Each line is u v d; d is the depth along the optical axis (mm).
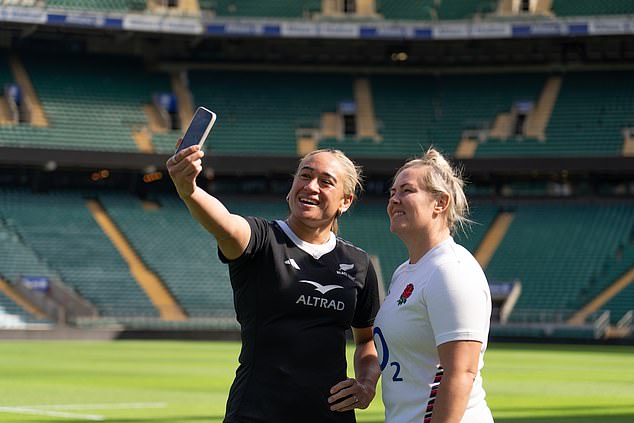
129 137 48406
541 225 47875
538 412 15539
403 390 5230
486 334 5090
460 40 50094
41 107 47875
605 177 49781
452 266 5082
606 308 42562
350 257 5973
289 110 51281
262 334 5676
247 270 5691
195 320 41625
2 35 48594
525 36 48281
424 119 51469
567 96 51312
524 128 50375
